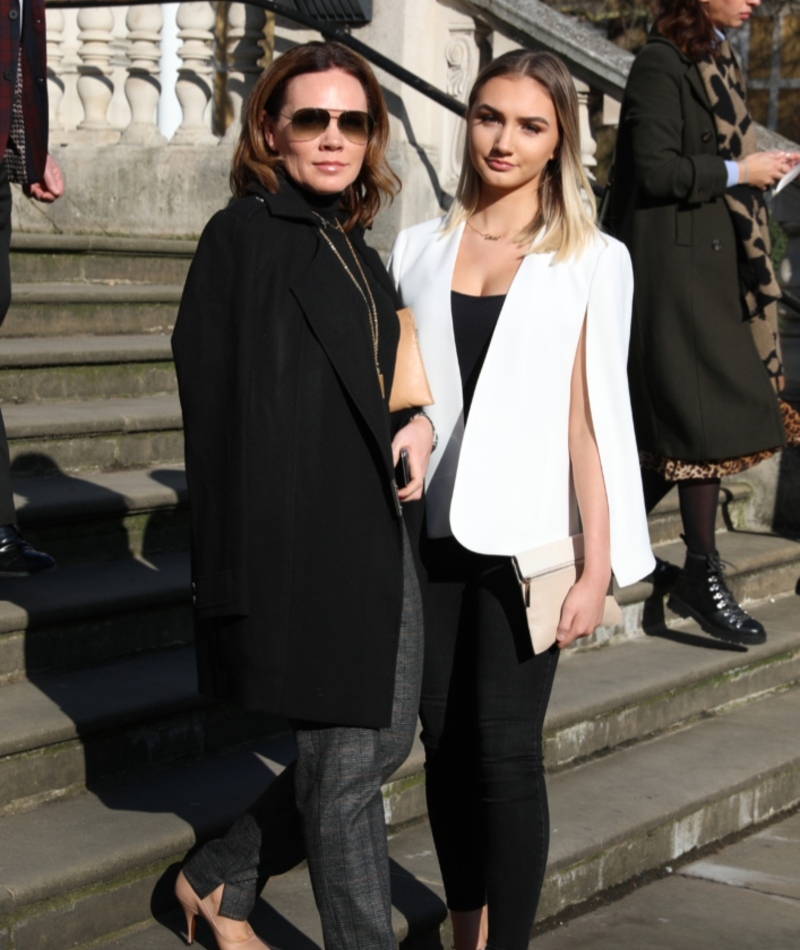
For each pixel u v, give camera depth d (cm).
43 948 263
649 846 358
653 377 429
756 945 320
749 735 427
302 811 238
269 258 232
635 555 255
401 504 257
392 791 339
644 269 427
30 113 368
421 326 265
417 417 257
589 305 254
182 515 415
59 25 691
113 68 720
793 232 545
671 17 416
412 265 275
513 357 255
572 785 375
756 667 465
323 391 231
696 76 414
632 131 419
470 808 275
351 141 241
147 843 279
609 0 1065
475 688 260
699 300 421
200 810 298
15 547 358
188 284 235
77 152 675
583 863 336
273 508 227
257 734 348
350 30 623
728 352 423
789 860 374
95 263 562
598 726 400
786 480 570
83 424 426
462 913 279
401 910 297
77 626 345
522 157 259
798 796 418
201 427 231
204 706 331
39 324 500
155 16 668
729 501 569
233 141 645
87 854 272
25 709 309
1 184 362
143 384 489
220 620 232
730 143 417
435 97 561
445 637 267
